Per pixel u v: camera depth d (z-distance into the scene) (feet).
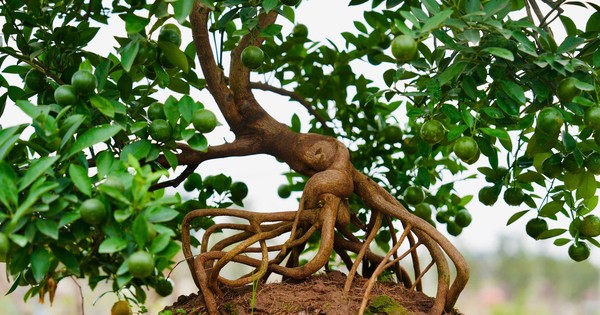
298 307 5.21
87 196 4.64
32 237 4.37
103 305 15.42
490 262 20.08
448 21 5.05
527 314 19.58
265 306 5.25
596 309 20.12
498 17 5.27
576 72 5.44
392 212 5.88
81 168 4.48
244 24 5.80
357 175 6.15
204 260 5.56
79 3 6.04
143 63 5.54
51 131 4.73
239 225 5.90
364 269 6.37
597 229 6.08
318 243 7.36
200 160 6.30
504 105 5.48
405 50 4.86
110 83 5.83
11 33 5.89
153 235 4.45
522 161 6.32
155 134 5.29
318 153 6.18
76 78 5.04
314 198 5.87
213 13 6.44
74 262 4.72
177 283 14.49
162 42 5.38
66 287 15.23
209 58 6.22
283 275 5.63
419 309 5.48
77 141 4.72
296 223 5.72
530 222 6.36
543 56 5.23
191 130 5.24
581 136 5.78
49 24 5.91
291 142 6.34
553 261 20.39
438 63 5.63
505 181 6.36
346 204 6.11
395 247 5.57
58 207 4.45
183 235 5.89
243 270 15.67
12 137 4.67
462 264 5.45
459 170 7.46
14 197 4.35
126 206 4.47
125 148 5.24
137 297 6.16
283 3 5.75
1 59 5.98
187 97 5.32
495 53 4.92
